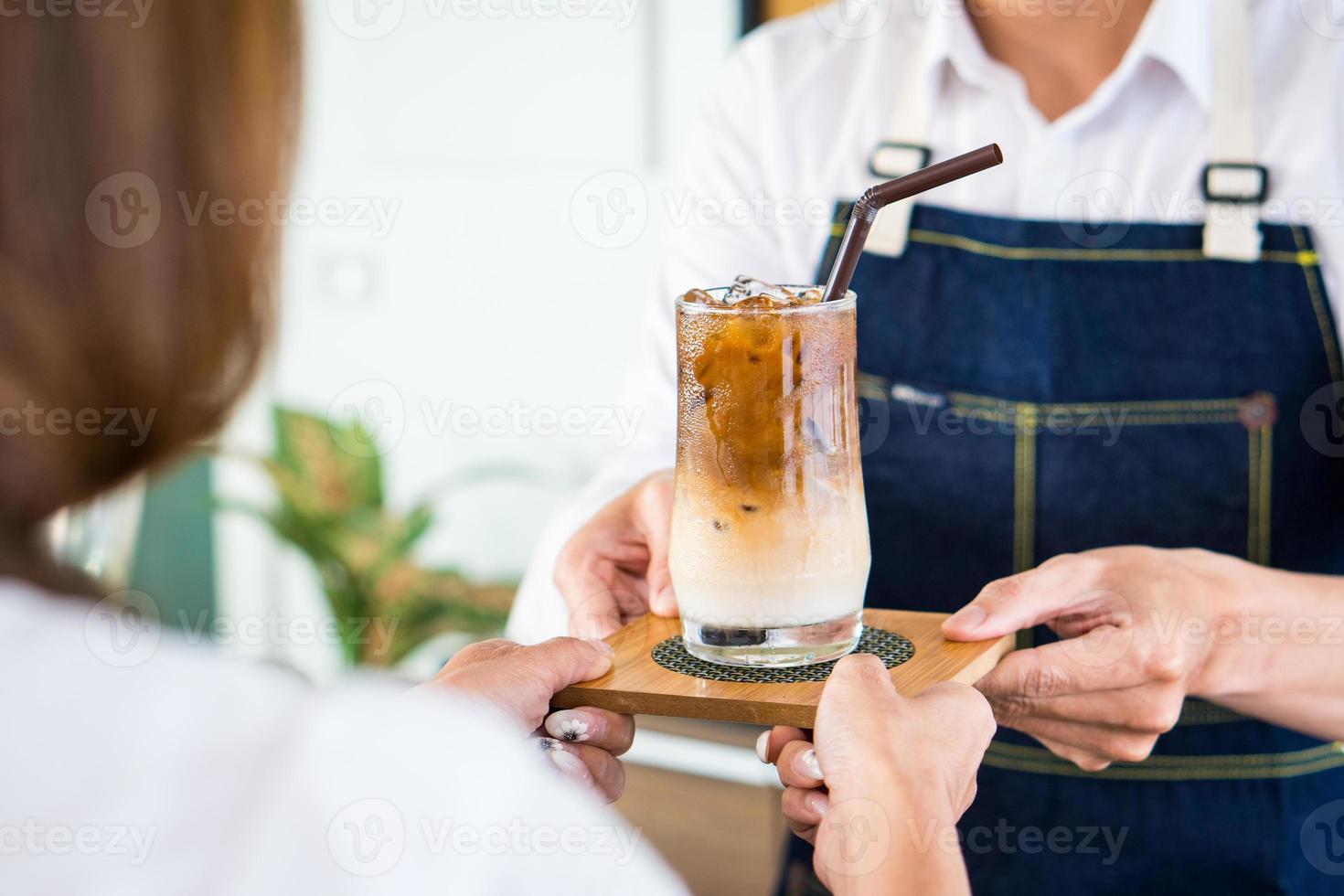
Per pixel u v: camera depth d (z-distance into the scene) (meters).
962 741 0.69
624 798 1.64
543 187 2.65
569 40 2.56
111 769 0.40
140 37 0.40
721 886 1.59
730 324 0.77
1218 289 1.20
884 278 1.28
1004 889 1.22
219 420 0.46
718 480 0.80
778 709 0.74
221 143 0.42
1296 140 1.19
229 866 0.40
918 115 1.30
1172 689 0.91
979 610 0.88
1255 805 1.18
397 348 2.92
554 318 2.71
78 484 0.44
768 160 1.36
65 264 0.41
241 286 0.44
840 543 0.81
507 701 0.74
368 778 0.43
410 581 2.78
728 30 2.37
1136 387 1.22
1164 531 1.22
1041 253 1.24
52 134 0.40
